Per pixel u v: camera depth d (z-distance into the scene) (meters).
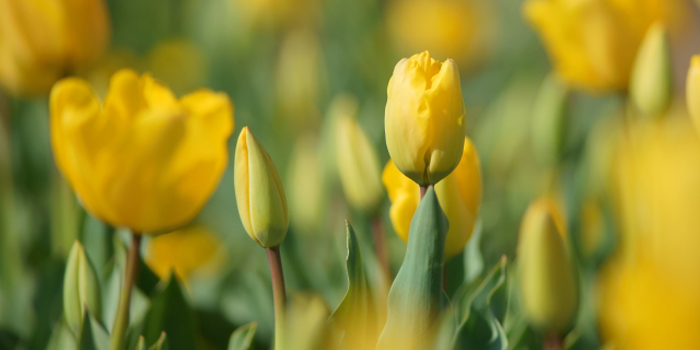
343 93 3.30
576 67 1.77
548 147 1.84
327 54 3.64
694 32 2.85
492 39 4.81
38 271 1.85
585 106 3.17
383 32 4.13
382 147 1.86
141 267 1.71
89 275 1.62
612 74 1.76
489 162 2.56
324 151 1.85
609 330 1.66
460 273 1.67
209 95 1.61
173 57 4.11
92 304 1.62
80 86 1.58
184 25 4.35
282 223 1.53
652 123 1.68
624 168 1.71
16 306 1.79
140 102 1.59
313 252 1.86
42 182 2.14
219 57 3.44
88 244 1.73
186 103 1.61
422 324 1.51
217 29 3.46
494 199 2.48
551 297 1.57
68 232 1.77
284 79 2.96
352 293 1.54
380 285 1.68
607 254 1.77
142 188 1.57
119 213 1.58
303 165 1.86
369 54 3.80
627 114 1.76
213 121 1.59
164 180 1.57
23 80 1.75
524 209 2.13
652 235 1.59
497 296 1.59
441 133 1.52
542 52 4.25
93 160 1.57
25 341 1.72
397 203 1.58
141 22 4.36
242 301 1.76
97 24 1.76
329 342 1.48
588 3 1.75
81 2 1.74
